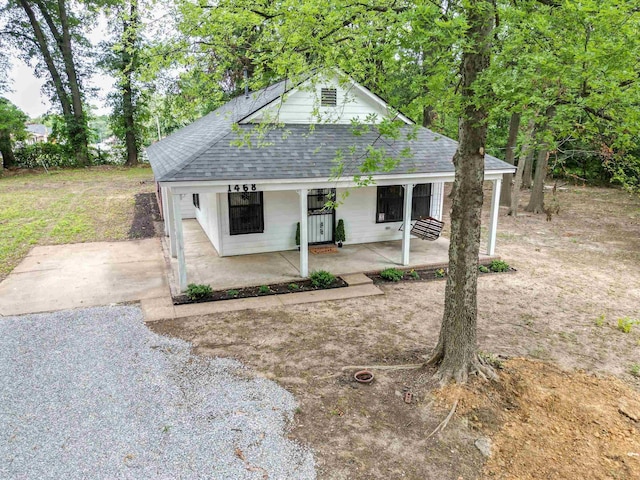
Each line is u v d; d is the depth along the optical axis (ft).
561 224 56.70
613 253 43.34
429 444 15.65
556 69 14.76
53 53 105.40
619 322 25.71
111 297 29.68
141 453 14.89
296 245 41.91
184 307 28.19
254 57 21.20
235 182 29.73
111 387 18.86
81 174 98.32
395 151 37.40
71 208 60.34
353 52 20.12
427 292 31.86
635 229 54.03
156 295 30.19
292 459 14.78
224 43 20.79
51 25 101.35
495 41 16.20
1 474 13.80
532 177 94.73
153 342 23.30
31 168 103.30
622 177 25.76
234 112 43.42
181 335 24.23
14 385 18.88
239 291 31.12
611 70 14.56
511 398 18.22
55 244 43.19
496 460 14.90
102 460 14.51
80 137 107.86
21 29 102.12
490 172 37.58
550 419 16.97
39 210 58.59
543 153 62.08
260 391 18.76
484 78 15.26
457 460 14.89
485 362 20.21
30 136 110.63
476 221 18.61
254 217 39.81
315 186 32.58
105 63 103.60
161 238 45.85
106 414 16.96
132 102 110.32
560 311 28.48
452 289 19.31
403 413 17.38
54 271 34.99
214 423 16.57
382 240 45.70
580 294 31.76
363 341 23.75
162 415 16.98
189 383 19.31
